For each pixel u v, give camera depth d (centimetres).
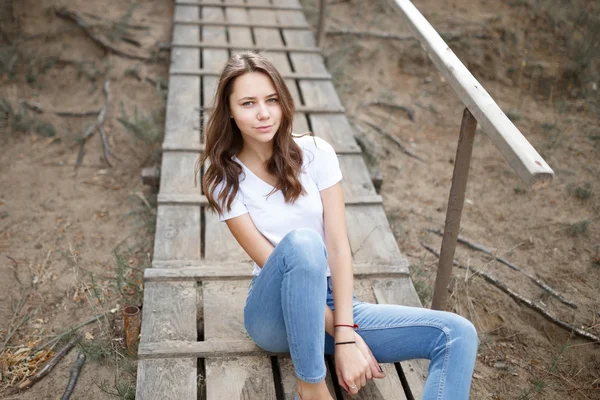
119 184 432
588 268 361
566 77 567
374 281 293
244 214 220
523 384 287
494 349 308
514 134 192
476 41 596
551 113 531
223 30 545
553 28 609
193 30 539
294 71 489
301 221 223
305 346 194
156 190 411
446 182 445
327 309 215
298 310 192
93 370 287
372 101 535
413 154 475
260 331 221
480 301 336
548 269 360
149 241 372
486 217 406
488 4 640
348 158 388
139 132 470
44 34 579
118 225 390
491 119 200
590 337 312
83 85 545
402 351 209
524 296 338
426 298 327
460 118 530
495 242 382
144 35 596
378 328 212
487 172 455
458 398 188
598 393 285
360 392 231
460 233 389
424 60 591
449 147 490
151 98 531
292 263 192
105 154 459
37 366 290
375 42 599
